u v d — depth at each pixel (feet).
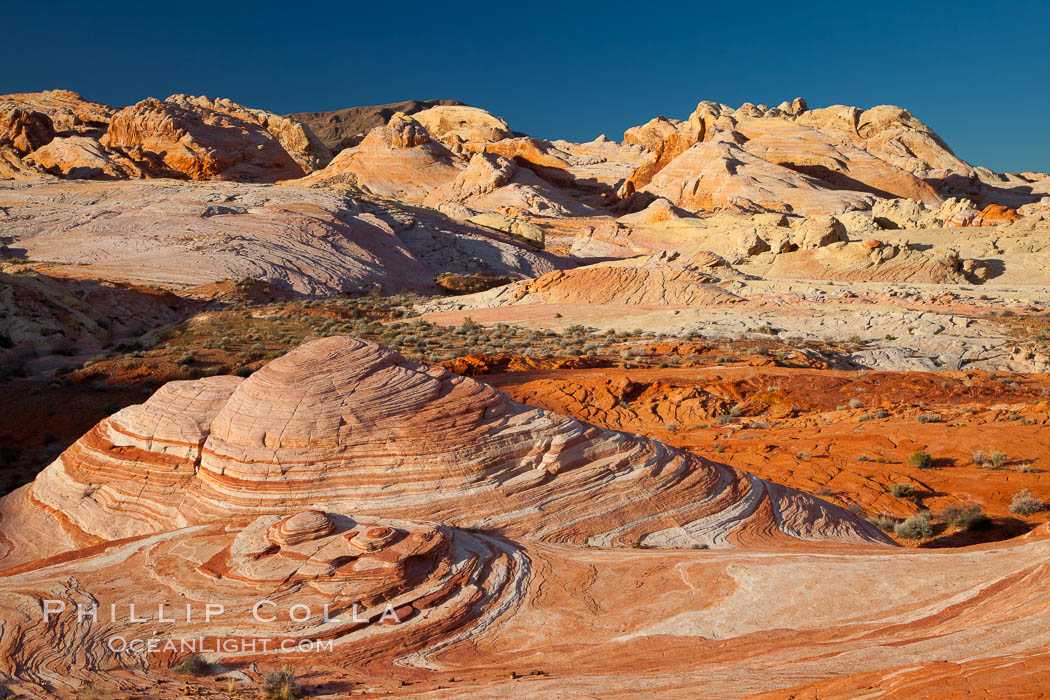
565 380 95.45
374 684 23.72
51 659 24.20
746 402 89.76
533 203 362.12
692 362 111.96
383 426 35.01
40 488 40.40
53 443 81.66
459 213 314.76
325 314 161.07
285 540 29.32
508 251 262.88
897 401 88.74
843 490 57.21
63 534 36.91
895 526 49.62
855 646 23.44
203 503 34.32
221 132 410.31
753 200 336.08
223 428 36.04
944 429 70.28
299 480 33.65
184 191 248.93
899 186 377.30
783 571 29.78
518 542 32.81
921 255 187.62
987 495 54.75
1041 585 24.07
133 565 30.01
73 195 240.73
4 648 24.63
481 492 34.35
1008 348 116.06
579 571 30.78
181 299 165.48
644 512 36.37
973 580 26.78
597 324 145.89
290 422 34.81
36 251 188.44
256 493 33.63
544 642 26.35
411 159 412.57
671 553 32.50
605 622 27.35
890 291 159.43
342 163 421.59
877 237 227.40
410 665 25.08
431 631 26.55
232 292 171.32
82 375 102.78
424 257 246.47
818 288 169.07
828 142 406.00
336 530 30.27
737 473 42.42
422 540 29.55
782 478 60.34
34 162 324.80
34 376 108.27
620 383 93.45
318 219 223.51
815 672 21.93
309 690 23.22
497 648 26.25
